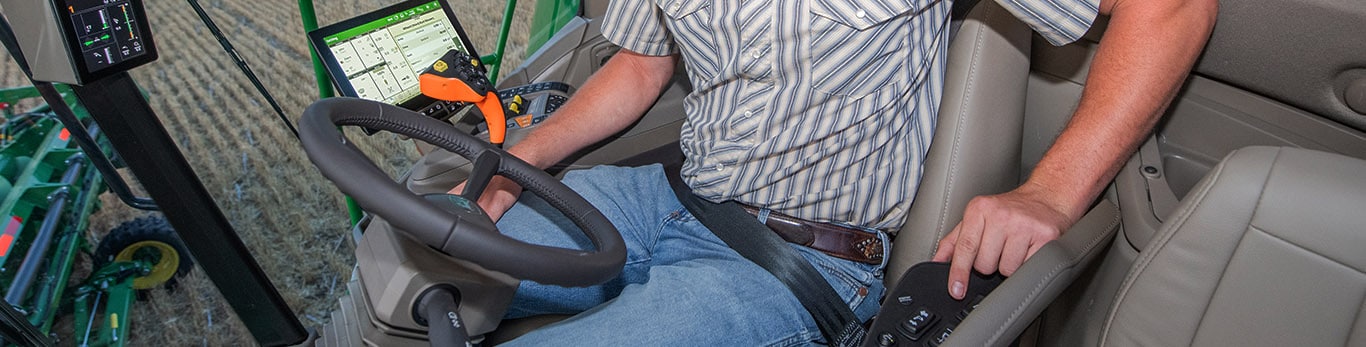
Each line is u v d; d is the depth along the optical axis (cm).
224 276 136
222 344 220
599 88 137
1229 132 129
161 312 230
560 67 172
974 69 114
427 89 133
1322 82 116
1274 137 125
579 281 82
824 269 117
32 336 147
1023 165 143
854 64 106
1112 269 111
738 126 115
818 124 111
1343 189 75
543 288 119
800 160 115
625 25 131
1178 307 89
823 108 110
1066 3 104
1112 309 96
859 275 117
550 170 144
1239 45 122
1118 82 106
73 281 238
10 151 227
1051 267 96
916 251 119
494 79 201
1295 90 119
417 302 91
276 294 146
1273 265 81
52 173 235
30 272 190
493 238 75
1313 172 77
